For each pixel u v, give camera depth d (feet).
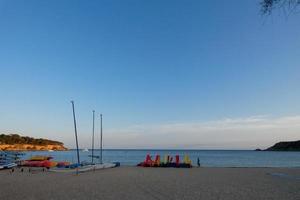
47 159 170.09
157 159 162.50
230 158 353.72
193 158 354.33
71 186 82.89
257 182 91.76
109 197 65.31
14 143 602.85
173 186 82.89
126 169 143.43
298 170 136.26
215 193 70.59
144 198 64.13
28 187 80.79
